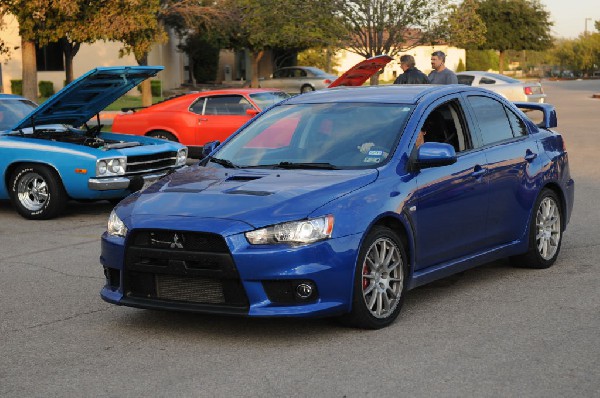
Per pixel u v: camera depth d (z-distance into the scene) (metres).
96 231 10.20
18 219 11.19
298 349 5.41
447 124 6.75
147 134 16.11
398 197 5.96
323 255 5.43
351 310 5.65
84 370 5.10
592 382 4.70
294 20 28.05
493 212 6.96
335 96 7.01
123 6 22.98
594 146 18.73
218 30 38.66
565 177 7.91
